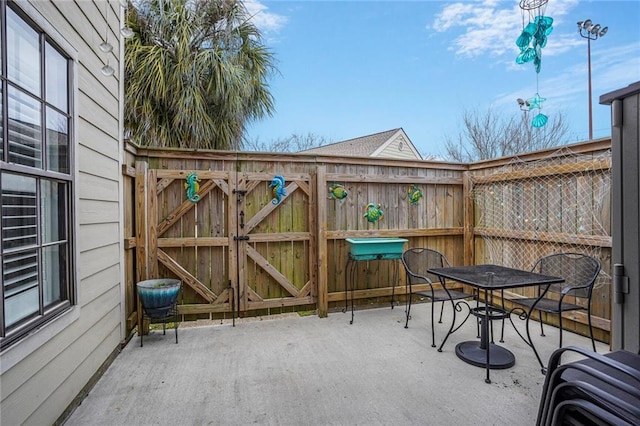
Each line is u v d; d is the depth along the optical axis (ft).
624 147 5.98
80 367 7.57
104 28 9.41
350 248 13.50
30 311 6.01
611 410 3.94
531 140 39.14
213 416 6.98
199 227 12.55
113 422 6.79
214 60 18.52
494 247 14.62
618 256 6.09
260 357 9.80
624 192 5.98
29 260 5.99
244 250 12.87
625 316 5.99
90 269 8.21
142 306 10.79
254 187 12.99
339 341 11.00
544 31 10.30
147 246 11.85
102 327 8.91
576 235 11.28
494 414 7.00
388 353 10.05
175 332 11.25
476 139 42.47
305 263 13.80
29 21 5.88
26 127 5.92
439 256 13.48
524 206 13.25
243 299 12.85
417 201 15.24
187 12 18.62
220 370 9.00
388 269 14.85
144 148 12.06
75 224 7.36
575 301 11.43
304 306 13.83
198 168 12.69
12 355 5.22
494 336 11.32
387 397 7.67
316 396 7.72
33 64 6.10
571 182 11.51
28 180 5.99
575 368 4.26
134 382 8.38
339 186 14.01
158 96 17.88
